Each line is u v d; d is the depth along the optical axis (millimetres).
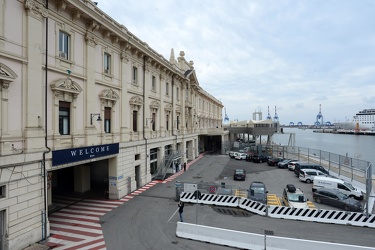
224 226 15953
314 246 12109
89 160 17641
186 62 44031
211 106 72125
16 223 12141
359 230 15516
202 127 59469
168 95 35031
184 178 31109
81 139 17422
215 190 21469
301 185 28172
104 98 19875
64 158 15164
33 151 13125
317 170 30047
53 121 14906
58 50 15266
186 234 14250
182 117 40562
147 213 18172
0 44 11656
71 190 24062
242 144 64250
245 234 13188
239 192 21391
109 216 17469
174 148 36250
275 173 35219
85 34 17781
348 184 23688
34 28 13344
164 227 15688
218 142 72250
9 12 12109
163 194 23375
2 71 11625
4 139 11758
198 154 54094
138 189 25156
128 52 23719
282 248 12539
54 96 14945
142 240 13820
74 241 13555
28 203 12797
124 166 22766
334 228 15805
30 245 12828
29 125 12992
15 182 12133
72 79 16531
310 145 112562
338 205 19984
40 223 13500
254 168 39156
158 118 31234
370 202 19703
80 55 17406
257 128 62188
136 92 25438
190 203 20984
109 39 20781
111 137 21078
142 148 26453
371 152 81625
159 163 31297
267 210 17891
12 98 12266
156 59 28969
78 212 18266
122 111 22562
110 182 21656
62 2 15000
